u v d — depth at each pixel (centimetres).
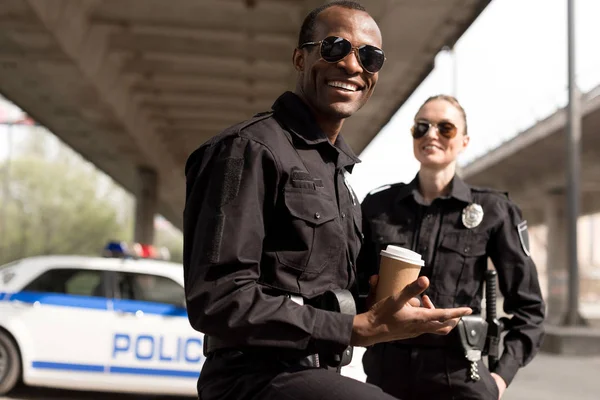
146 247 750
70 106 1856
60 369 649
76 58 1365
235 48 1444
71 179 6419
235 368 161
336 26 182
